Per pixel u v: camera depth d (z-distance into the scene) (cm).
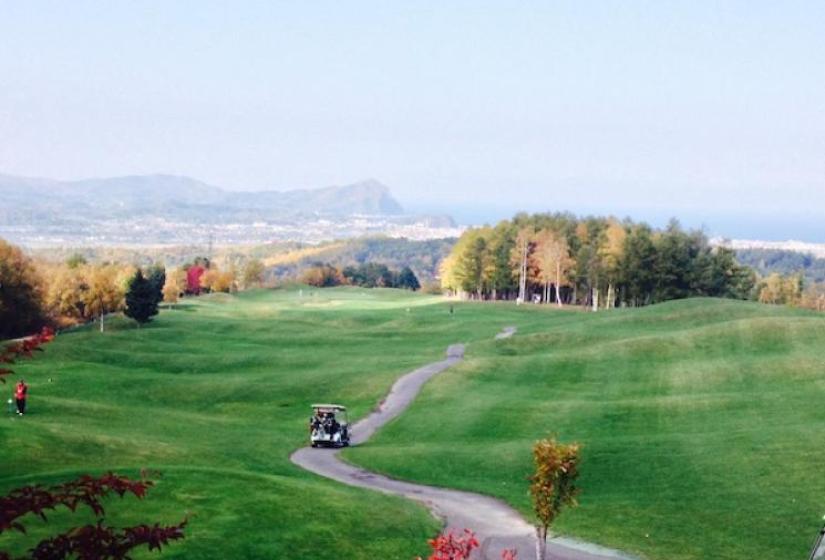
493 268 18925
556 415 6431
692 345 8850
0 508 1134
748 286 19338
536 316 14112
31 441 4291
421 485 4619
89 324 14050
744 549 3500
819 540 2797
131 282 13162
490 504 4212
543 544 3053
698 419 6109
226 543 2977
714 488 4366
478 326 12694
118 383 7856
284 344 11306
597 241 18750
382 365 8844
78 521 2984
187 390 7681
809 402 6350
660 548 3512
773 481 4412
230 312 15838
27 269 13625
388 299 19812
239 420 6788
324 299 19812
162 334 11762
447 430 6200
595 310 15388
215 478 3753
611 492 4422
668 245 17275
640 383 7638
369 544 3228
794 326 9056
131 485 1244
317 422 5750
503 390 7525
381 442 5984
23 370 8312
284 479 4019
